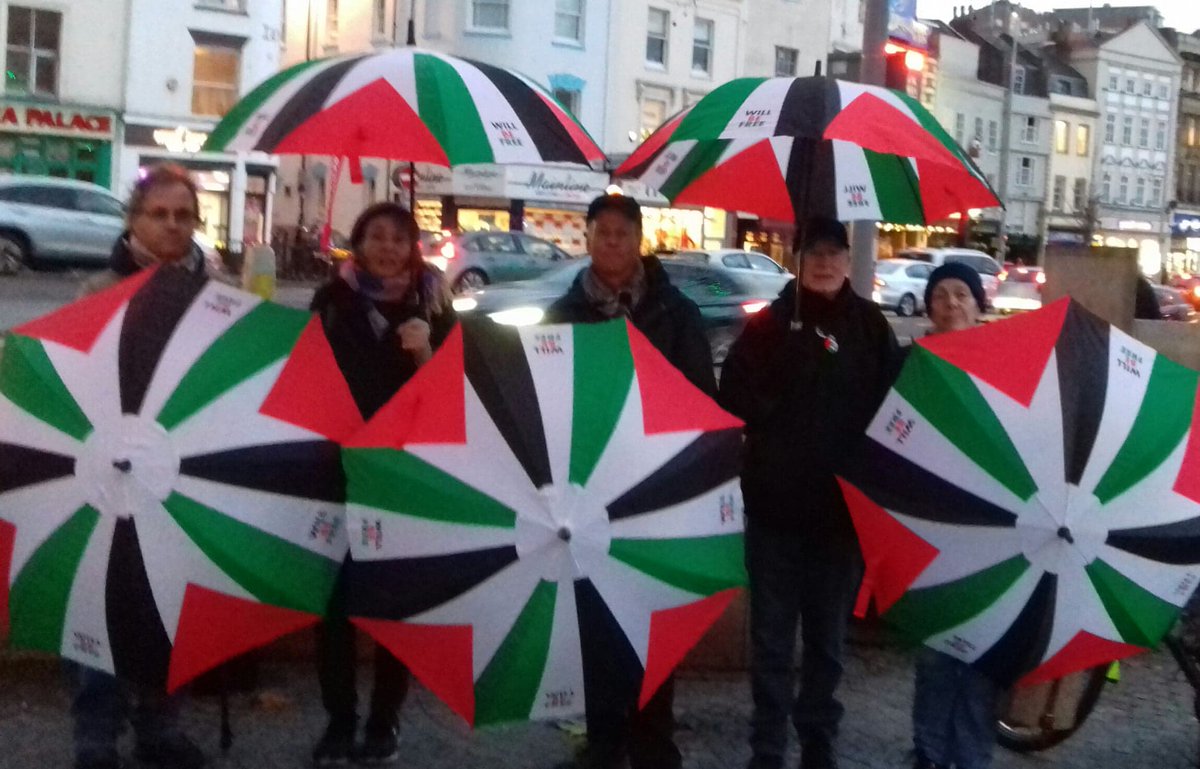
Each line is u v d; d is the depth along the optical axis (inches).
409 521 144.9
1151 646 156.6
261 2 1398.9
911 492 157.5
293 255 1316.4
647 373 153.9
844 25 1855.3
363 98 166.2
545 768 194.1
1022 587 154.0
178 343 152.0
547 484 145.0
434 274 187.8
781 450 177.0
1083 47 2866.6
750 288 703.1
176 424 148.4
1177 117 3090.6
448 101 167.3
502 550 144.3
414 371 181.6
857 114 167.9
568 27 1540.4
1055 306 161.6
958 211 188.9
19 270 995.3
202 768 182.2
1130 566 154.2
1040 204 2677.2
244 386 152.0
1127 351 161.9
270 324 157.1
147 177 175.0
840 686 236.1
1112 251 280.7
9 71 1293.1
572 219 1497.3
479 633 144.9
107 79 1332.4
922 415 158.1
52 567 148.5
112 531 146.8
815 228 178.7
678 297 182.1
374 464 144.8
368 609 146.3
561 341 152.3
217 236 1389.0
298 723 207.0
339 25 1630.2
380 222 182.4
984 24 2856.8
